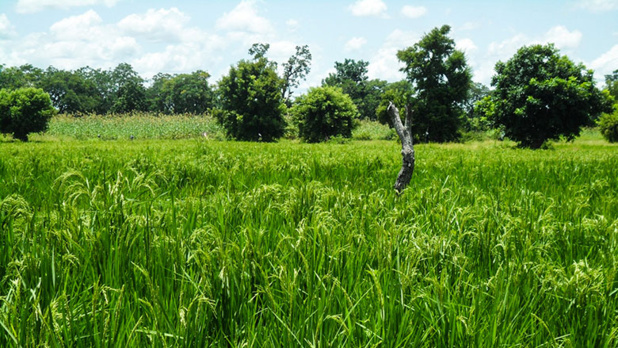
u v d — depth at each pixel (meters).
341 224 4.65
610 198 7.27
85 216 4.23
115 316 2.67
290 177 9.85
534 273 3.54
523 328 3.08
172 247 3.72
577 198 6.89
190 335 2.67
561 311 3.19
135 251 3.76
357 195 5.98
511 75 42.12
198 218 4.88
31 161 11.51
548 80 38.81
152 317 2.83
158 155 15.98
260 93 56.81
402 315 2.95
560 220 5.80
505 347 2.85
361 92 130.38
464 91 57.75
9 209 4.22
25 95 40.91
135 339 2.65
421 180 9.73
